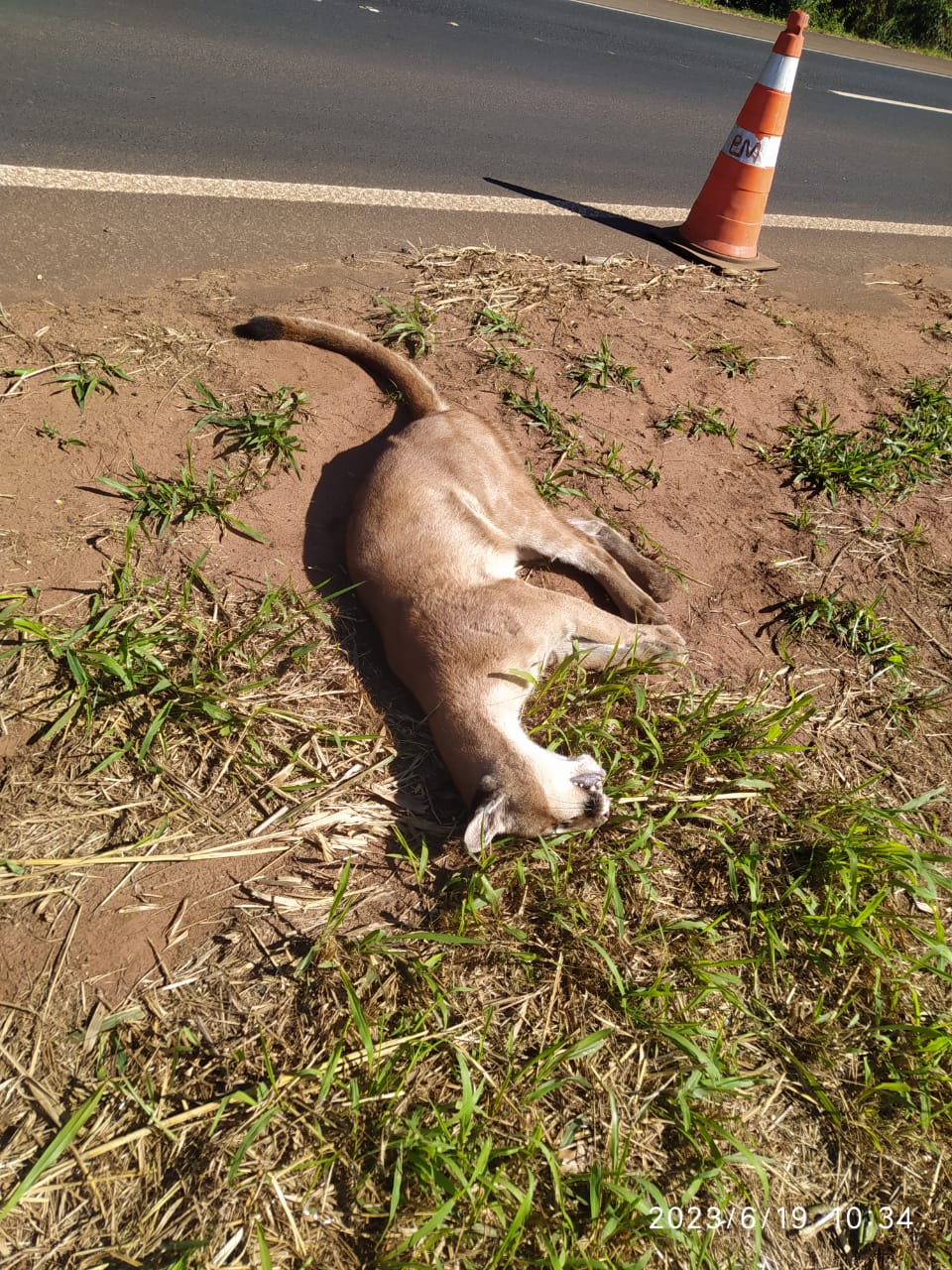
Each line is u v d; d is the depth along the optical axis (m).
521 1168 1.22
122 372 2.21
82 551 1.87
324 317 2.55
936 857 1.57
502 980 1.44
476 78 4.82
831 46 9.16
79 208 2.74
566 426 2.39
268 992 1.36
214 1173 1.18
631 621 2.05
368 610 1.96
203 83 3.81
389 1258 1.12
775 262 3.40
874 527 2.32
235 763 1.63
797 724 1.76
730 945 1.53
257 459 2.13
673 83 5.75
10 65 3.52
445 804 1.72
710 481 2.36
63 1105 1.21
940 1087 1.39
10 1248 1.10
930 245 4.08
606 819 1.66
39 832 1.48
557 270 2.99
